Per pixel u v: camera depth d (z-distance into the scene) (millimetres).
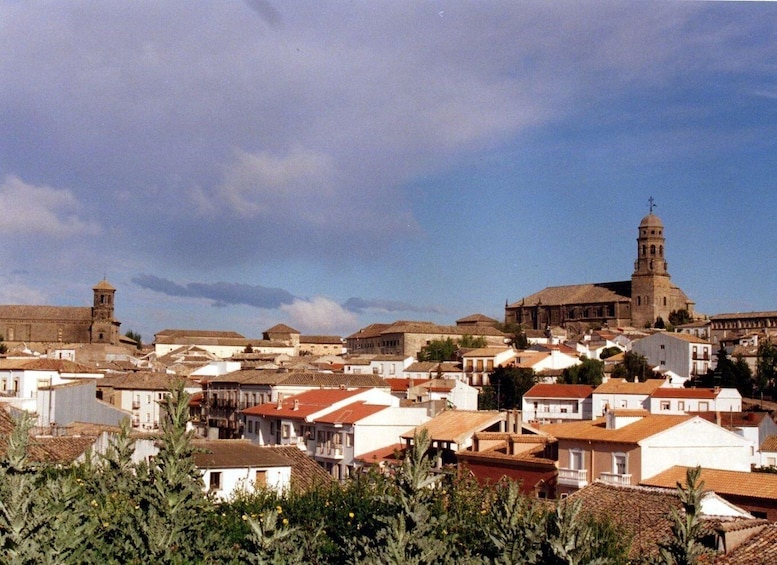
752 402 168625
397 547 26062
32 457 48188
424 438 27672
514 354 197875
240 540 36906
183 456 30500
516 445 74750
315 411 98000
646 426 71250
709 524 44406
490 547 30656
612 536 39375
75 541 27297
